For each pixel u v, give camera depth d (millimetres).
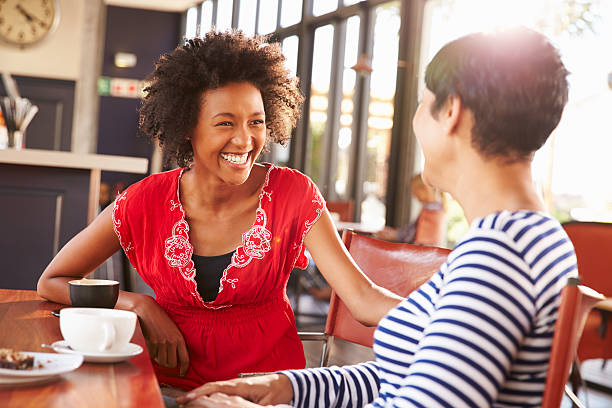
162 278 1516
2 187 2854
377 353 1027
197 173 1511
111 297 1237
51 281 1404
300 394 1145
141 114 1612
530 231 833
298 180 1586
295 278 7102
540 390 881
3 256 2873
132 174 11078
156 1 11344
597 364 3971
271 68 1536
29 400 730
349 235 1779
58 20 7598
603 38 4609
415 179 5137
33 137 7605
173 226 1508
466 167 940
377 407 995
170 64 1453
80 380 823
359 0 7340
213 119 1420
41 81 7609
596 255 2883
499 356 791
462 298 815
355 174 7406
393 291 1639
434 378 793
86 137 7797
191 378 1495
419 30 6516
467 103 920
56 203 2928
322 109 8016
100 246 1532
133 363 921
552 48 918
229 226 1534
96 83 8156
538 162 4973
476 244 845
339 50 7805
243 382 1104
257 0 9641
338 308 1723
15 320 1176
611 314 2828
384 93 6973
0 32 7457
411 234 5078
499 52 905
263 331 1543
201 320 1521
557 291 828
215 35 1507
